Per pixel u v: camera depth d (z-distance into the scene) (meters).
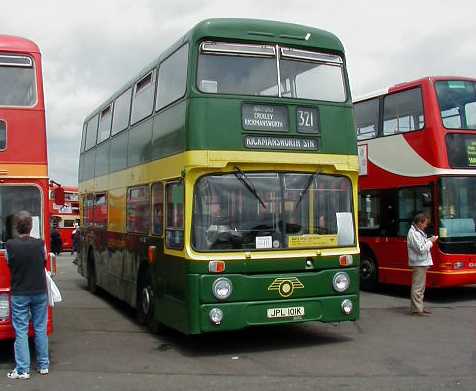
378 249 15.39
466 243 13.58
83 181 17.56
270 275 8.75
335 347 9.23
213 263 8.47
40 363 7.84
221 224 8.66
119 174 12.90
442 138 13.62
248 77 9.02
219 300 8.47
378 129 15.46
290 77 9.31
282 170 9.05
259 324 8.62
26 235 7.78
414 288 12.11
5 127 8.52
